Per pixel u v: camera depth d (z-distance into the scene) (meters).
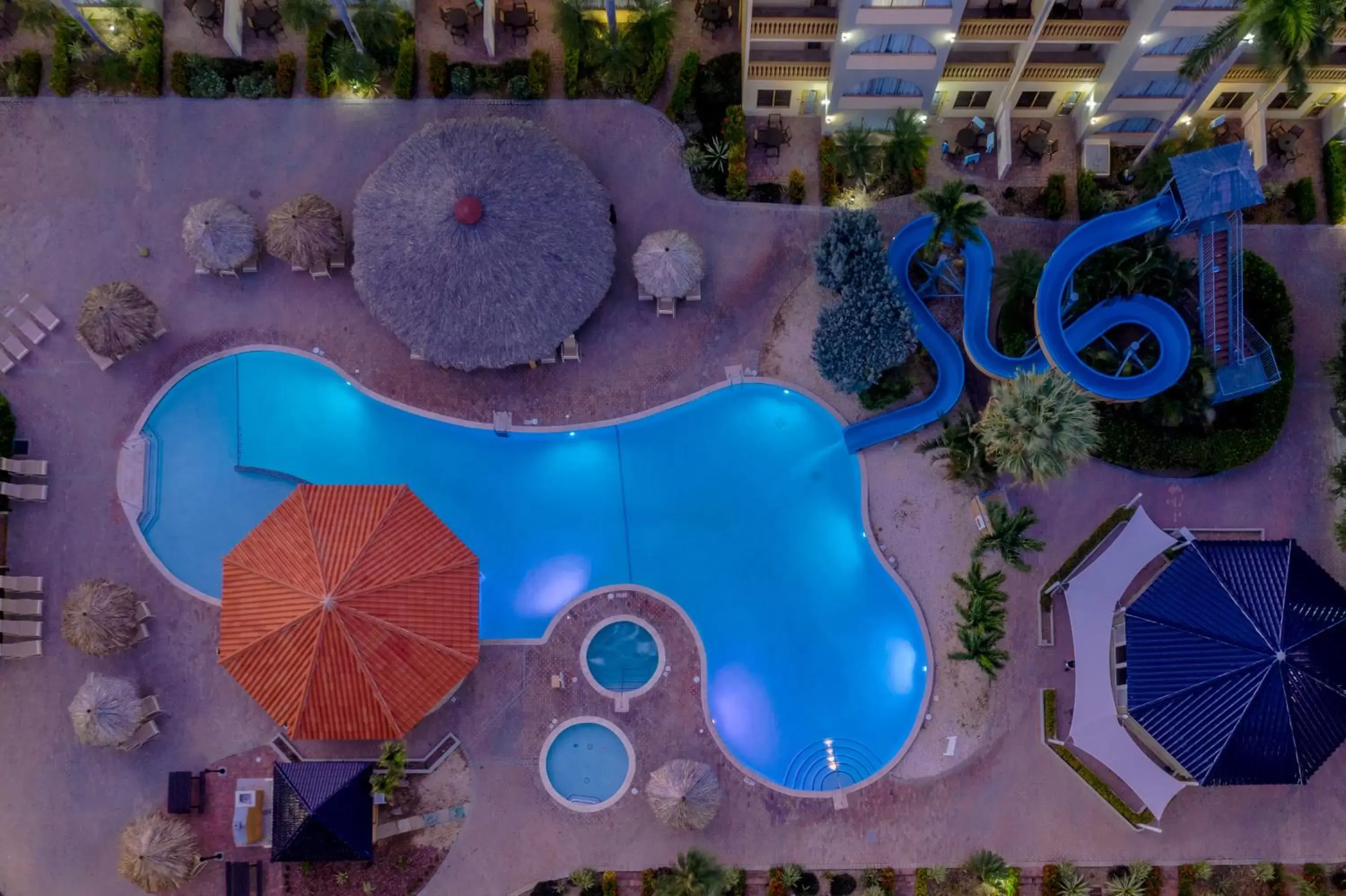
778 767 41.34
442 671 37.53
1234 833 40.66
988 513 40.66
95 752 41.22
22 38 44.44
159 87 43.84
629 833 40.81
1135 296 39.88
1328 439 42.25
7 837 40.94
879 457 42.34
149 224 43.53
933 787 41.03
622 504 42.91
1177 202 38.31
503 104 44.19
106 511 42.25
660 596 41.84
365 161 43.88
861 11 36.72
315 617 36.00
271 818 40.81
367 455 43.00
